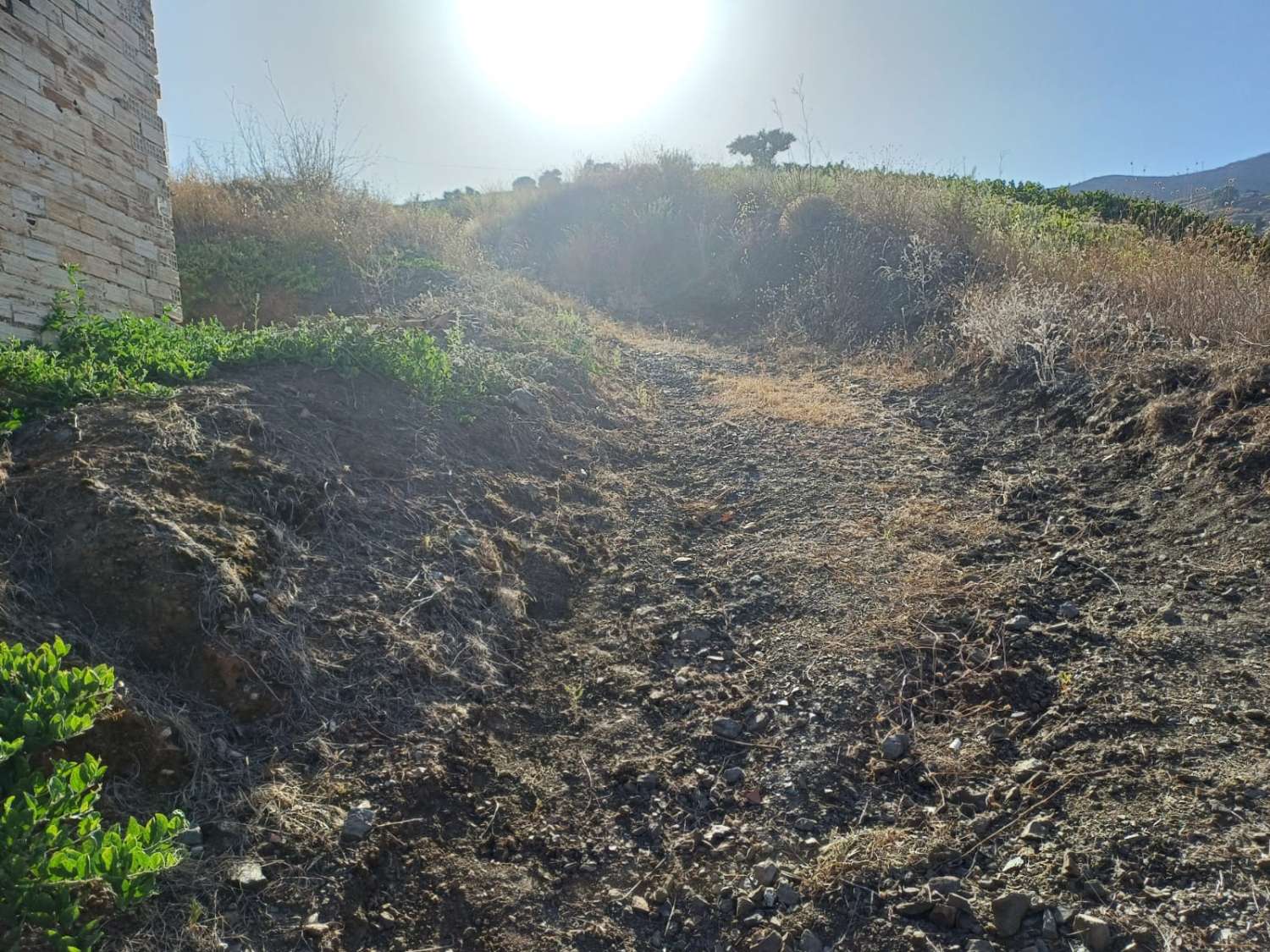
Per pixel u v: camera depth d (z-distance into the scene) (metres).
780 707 3.55
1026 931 2.44
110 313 6.01
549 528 4.92
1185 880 2.45
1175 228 10.46
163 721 2.77
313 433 4.54
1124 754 2.96
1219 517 4.30
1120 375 6.04
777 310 10.86
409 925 2.56
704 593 4.48
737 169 16.00
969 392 7.07
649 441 6.64
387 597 3.76
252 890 2.46
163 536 3.25
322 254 10.20
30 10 5.20
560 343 7.81
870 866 2.75
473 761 3.22
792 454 6.14
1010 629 3.78
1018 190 14.66
